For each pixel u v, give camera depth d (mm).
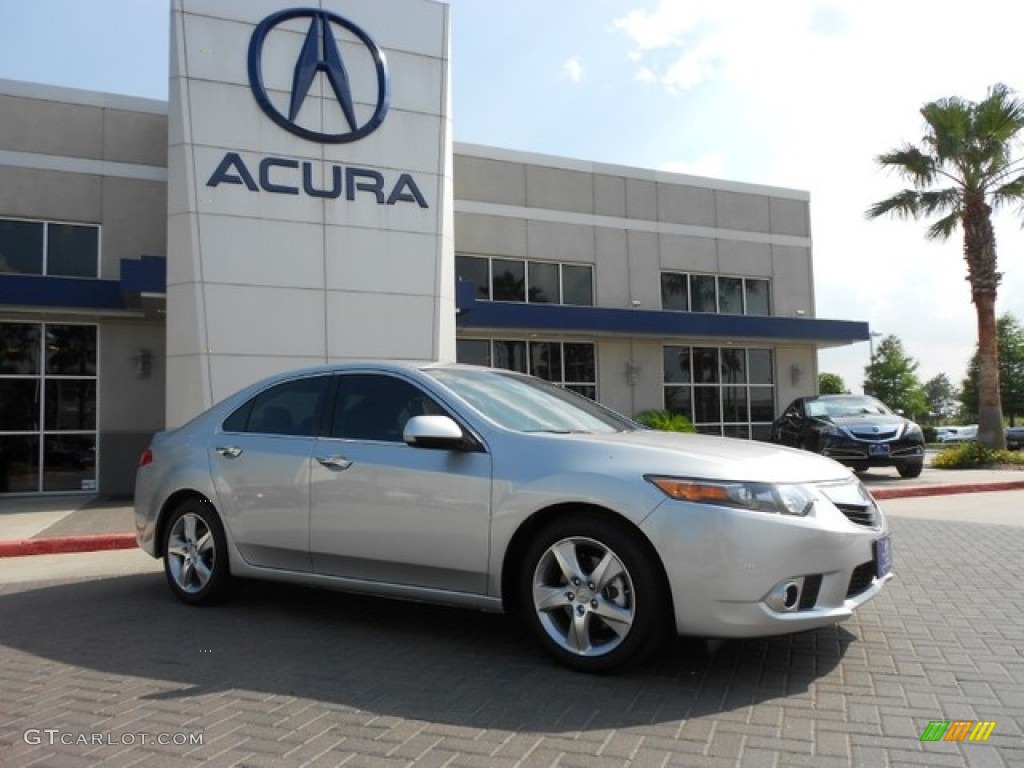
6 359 14461
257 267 13258
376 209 14125
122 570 7398
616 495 3895
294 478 5051
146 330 15266
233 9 13594
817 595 3826
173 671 4191
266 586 6254
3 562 8148
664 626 3875
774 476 3902
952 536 8383
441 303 14469
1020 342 52406
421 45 14836
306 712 3570
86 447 14844
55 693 3871
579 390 19500
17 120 14672
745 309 21969
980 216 19844
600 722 3400
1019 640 4543
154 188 15414
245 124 13445
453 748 3158
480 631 4879
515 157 19156
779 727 3326
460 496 4363
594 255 19875
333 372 5273
